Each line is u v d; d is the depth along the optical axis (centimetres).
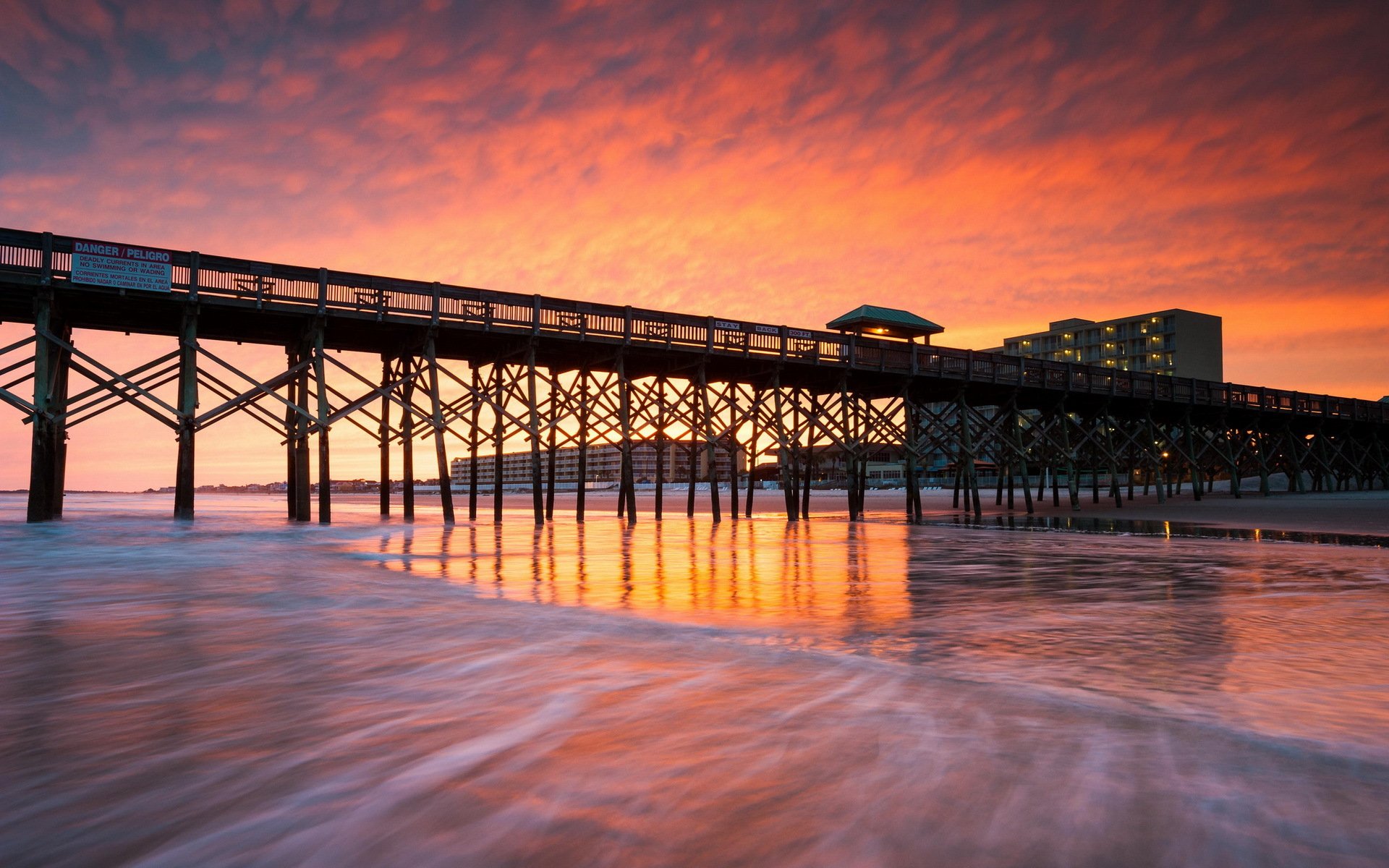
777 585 1159
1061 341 11112
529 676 564
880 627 795
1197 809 318
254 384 2159
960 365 3309
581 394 2900
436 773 362
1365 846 283
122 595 1012
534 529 2533
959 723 441
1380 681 558
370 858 279
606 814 315
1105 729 430
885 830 298
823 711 467
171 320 2253
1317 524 2841
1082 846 284
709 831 298
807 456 3275
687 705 481
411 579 1203
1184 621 841
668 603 964
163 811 320
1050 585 1168
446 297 2347
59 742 408
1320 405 5119
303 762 377
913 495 3206
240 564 1409
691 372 2944
